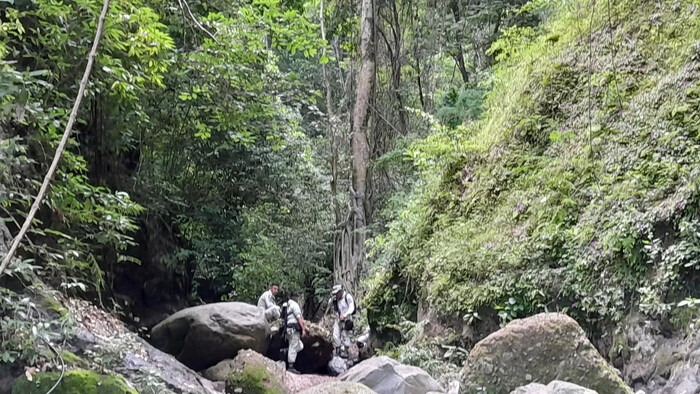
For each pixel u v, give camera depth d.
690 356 4.68
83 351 5.21
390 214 13.97
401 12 17.86
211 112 9.98
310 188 15.54
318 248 15.86
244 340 8.84
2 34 5.71
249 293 14.37
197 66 8.54
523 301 6.62
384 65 17.12
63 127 6.29
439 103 14.91
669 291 5.24
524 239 7.11
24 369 4.64
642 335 5.33
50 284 6.45
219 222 13.66
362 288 13.89
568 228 6.76
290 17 8.59
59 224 7.02
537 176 7.60
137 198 10.83
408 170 15.89
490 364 4.98
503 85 10.29
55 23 6.51
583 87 7.76
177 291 12.65
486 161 8.76
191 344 8.71
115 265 10.20
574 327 4.92
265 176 13.91
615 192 6.25
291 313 10.76
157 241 11.78
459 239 8.16
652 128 6.39
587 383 4.69
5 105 4.77
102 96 7.83
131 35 6.70
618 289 5.73
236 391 6.94
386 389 5.68
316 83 19.70
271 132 11.74
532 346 4.91
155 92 9.27
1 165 5.04
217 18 8.57
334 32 16.86
